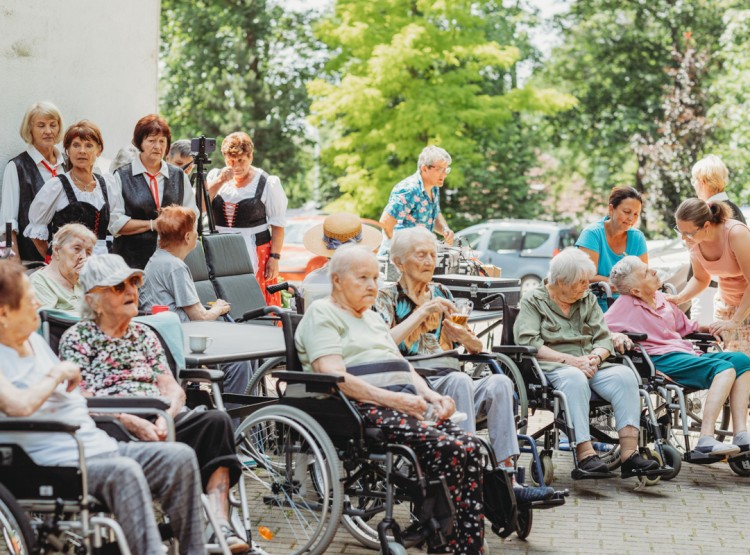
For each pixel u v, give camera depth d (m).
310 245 6.50
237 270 6.89
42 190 5.99
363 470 4.61
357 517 4.71
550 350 5.84
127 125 8.13
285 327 4.56
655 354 6.32
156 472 3.64
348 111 22.48
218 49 30.27
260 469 5.63
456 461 4.23
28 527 3.30
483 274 8.38
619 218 6.80
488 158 28.09
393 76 21.77
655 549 4.82
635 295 6.46
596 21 30.33
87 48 7.58
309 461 4.78
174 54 30.52
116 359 4.14
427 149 7.79
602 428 6.29
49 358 3.80
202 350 4.56
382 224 7.86
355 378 4.39
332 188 30.42
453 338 5.03
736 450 5.91
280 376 4.35
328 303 4.59
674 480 6.13
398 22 22.55
